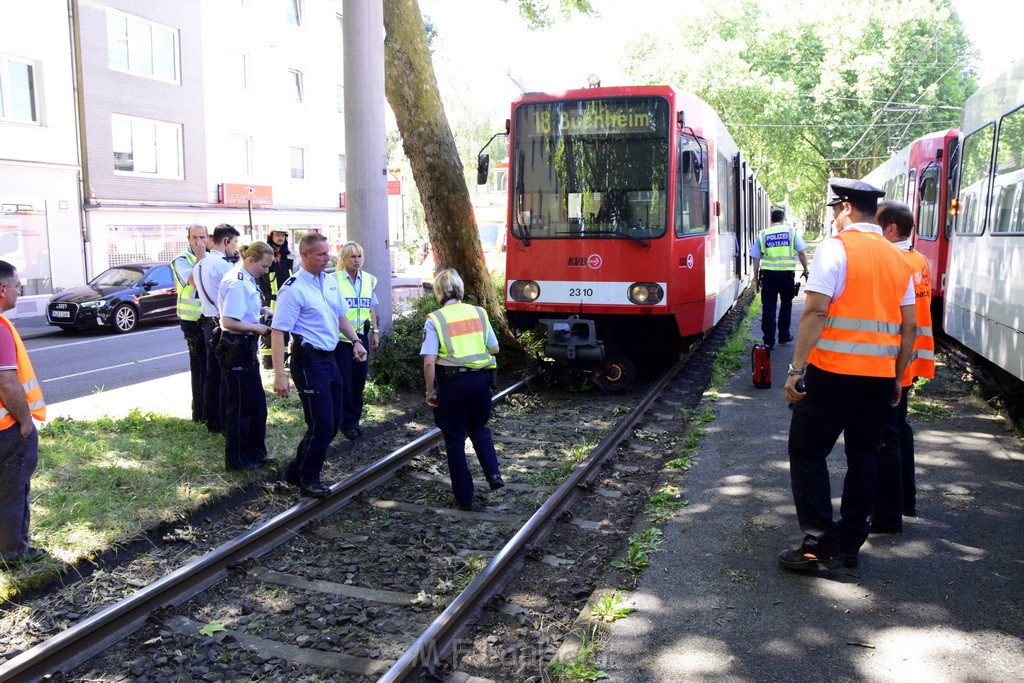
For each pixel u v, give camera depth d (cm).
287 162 3131
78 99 2184
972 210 992
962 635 400
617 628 415
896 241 519
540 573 503
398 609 461
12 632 426
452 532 571
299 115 3177
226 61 2783
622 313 977
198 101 2634
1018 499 584
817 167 4816
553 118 998
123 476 638
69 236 2166
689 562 491
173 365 1311
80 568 494
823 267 440
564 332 965
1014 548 498
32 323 1889
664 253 958
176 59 2555
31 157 2056
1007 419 812
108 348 1525
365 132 1010
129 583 483
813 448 462
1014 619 414
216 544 547
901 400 535
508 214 1020
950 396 928
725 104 4272
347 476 674
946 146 1266
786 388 456
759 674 370
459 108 2778
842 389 447
